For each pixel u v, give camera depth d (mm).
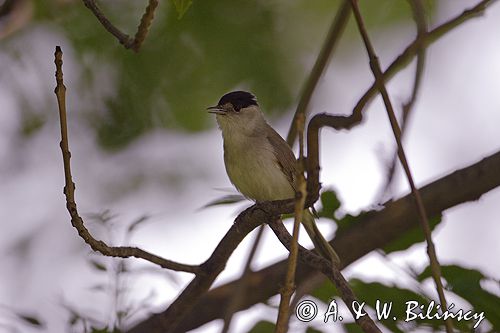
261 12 13414
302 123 5816
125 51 13227
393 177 9523
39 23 13133
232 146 11461
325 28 13703
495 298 7844
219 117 11523
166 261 8398
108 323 8305
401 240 9836
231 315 9406
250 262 9797
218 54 13297
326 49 10234
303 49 13617
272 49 13438
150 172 14062
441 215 9898
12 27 12141
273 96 13398
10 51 13195
